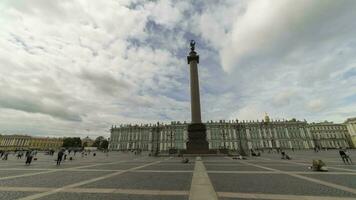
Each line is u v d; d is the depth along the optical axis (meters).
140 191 7.09
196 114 39.09
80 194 6.74
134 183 8.63
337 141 109.00
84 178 10.17
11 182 9.09
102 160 27.52
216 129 105.25
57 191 7.19
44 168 15.71
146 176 10.74
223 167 15.41
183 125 107.62
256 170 13.27
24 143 134.25
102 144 129.62
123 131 117.25
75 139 126.50
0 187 7.96
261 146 102.12
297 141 101.88
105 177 10.45
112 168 15.33
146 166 16.97
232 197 6.19
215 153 36.41
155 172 12.52
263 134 104.06
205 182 8.68
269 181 8.95
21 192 7.08
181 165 17.80
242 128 105.25
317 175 10.77
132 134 115.00
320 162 12.88
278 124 105.31
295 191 6.98
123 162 22.70
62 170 14.07
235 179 9.51
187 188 7.57
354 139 103.75
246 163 19.42
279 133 103.88
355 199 5.97
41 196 6.51
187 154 35.41
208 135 104.56
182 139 105.62
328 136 110.56
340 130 110.56
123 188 7.61
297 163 19.33
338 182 8.65
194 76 41.88
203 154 35.06
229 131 104.19
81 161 25.41
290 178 9.78
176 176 10.70
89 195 6.59
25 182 9.08
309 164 18.12
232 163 19.45
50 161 25.86
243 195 6.43
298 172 12.11
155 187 7.76
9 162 24.00
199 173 11.71
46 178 10.22
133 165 18.17
